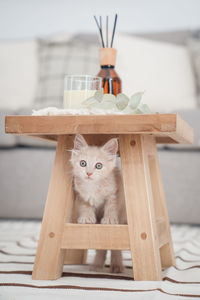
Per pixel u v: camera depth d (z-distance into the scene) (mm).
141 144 1159
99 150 1207
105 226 1142
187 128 1224
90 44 3254
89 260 1490
